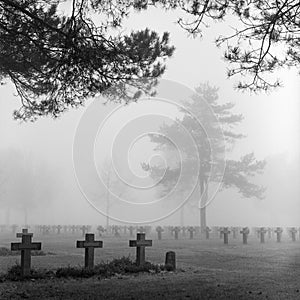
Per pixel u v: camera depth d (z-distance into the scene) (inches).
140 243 450.0
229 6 347.3
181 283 364.2
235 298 298.4
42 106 481.1
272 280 388.8
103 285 348.8
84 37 394.3
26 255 382.9
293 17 346.3
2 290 321.1
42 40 392.8
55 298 291.7
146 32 415.5
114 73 415.8
